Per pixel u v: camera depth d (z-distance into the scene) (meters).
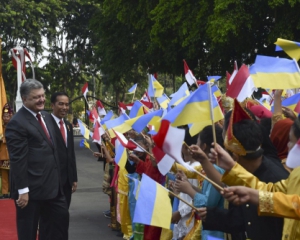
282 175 3.57
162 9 19.97
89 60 45.84
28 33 41.94
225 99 6.16
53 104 7.77
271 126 5.22
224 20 17.12
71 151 7.77
